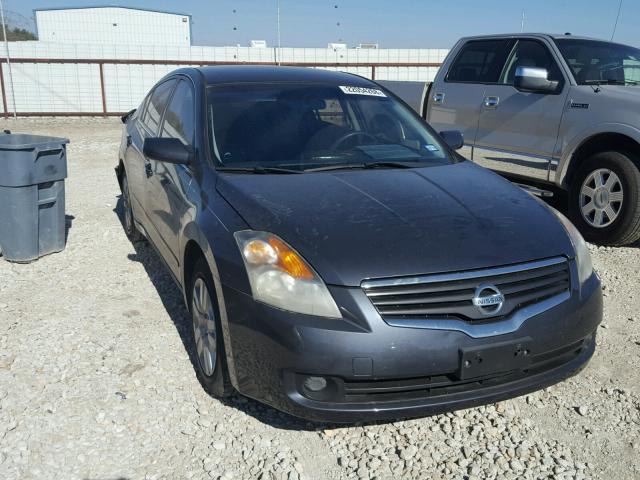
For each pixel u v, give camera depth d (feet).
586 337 9.70
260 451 9.19
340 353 8.11
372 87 14.85
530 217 10.15
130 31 134.92
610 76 20.45
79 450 9.06
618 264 17.12
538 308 8.97
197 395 10.52
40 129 50.06
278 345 8.35
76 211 22.31
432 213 9.73
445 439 9.65
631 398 10.79
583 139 18.89
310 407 8.35
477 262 8.80
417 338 8.25
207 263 9.74
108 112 60.59
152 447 9.20
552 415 10.33
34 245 16.71
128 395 10.42
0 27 61.82
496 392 8.73
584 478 8.82
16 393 10.34
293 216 9.36
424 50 69.41
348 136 12.73
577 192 19.13
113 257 17.26
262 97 13.17
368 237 8.95
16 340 12.17
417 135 13.60
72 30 132.87
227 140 11.96
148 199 14.60
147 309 13.82
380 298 8.38
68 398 10.27
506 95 21.48
